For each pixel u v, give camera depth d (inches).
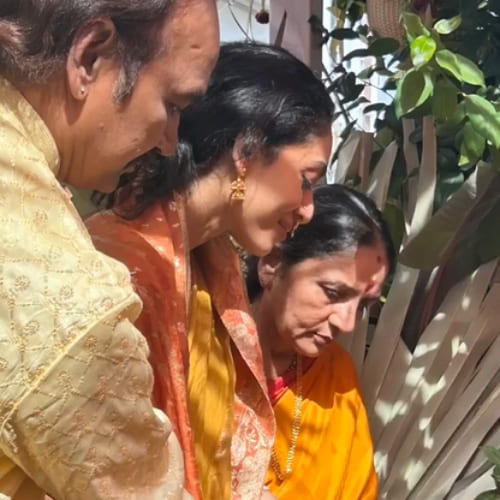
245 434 46.9
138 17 27.4
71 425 25.6
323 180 62.7
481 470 64.1
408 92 56.5
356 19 74.9
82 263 26.0
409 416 63.9
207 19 29.2
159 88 28.8
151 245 38.8
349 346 64.3
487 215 62.5
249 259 55.8
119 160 29.3
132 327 26.3
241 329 45.8
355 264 52.1
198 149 39.7
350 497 55.7
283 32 71.1
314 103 40.5
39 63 26.9
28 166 26.5
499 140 56.7
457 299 64.2
